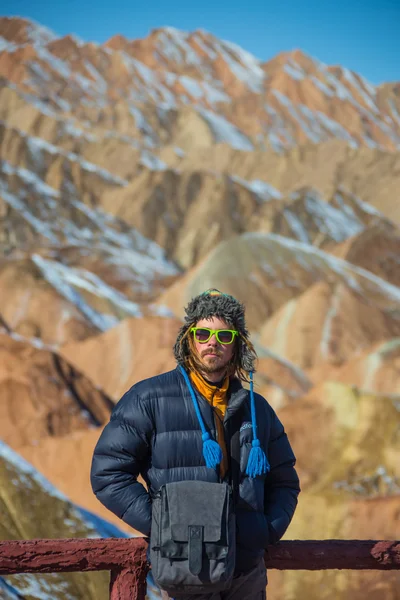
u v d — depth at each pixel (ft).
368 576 43.83
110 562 9.48
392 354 137.28
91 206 375.25
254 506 8.93
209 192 370.94
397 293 225.97
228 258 224.74
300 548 9.77
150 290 274.98
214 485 8.52
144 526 8.68
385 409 71.15
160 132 564.71
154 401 8.96
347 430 70.59
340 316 182.19
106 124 573.33
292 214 358.23
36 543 9.33
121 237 340.80
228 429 9.12
